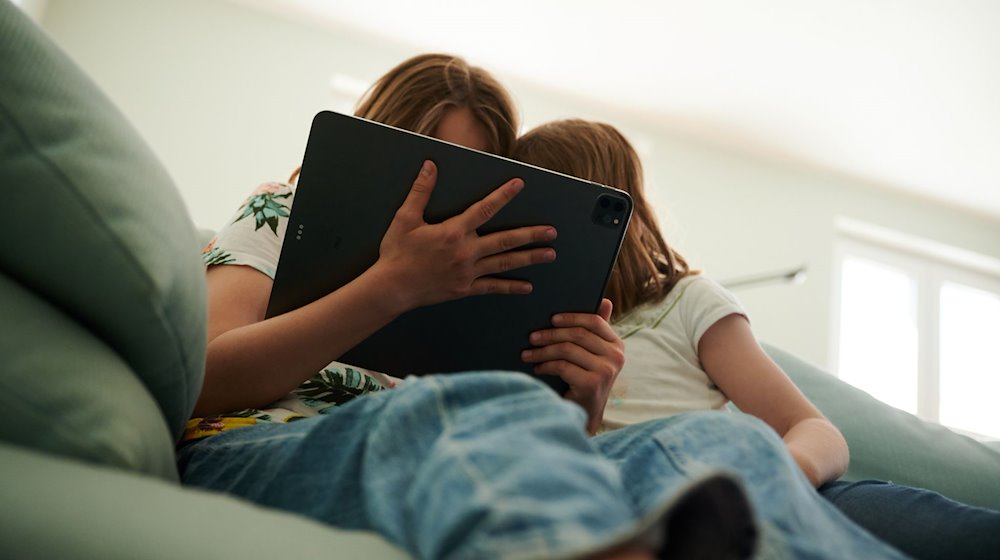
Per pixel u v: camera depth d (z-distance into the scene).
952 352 5.39
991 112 4.66
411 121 1.45
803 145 5.13
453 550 0.44
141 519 0.48
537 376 1.04
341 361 1.03
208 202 4.27
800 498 0.56
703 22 4.29
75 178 0.64
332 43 4.68
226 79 4.46
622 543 0.41
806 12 4.14
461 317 1.01
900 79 4.50
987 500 1.42
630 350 1.24
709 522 0.44
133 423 0.62
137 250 0.65
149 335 0.67
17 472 0.50
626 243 1.30
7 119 0.63
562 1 4.28
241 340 0.93
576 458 0.48
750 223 5.14
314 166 0.98
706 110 4.96
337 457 0.66
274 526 0.50
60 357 0.61
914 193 5.42
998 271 5.56
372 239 0.99
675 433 0.64
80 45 4.30
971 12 4.01
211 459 0.77
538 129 1.50
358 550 0.49
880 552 0.57
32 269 0.64
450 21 4.55
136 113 4.29
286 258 0.99
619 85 4.84
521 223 0.99
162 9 4.46
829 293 5.13
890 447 1.48
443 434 0.54
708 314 1.24
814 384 1.64
